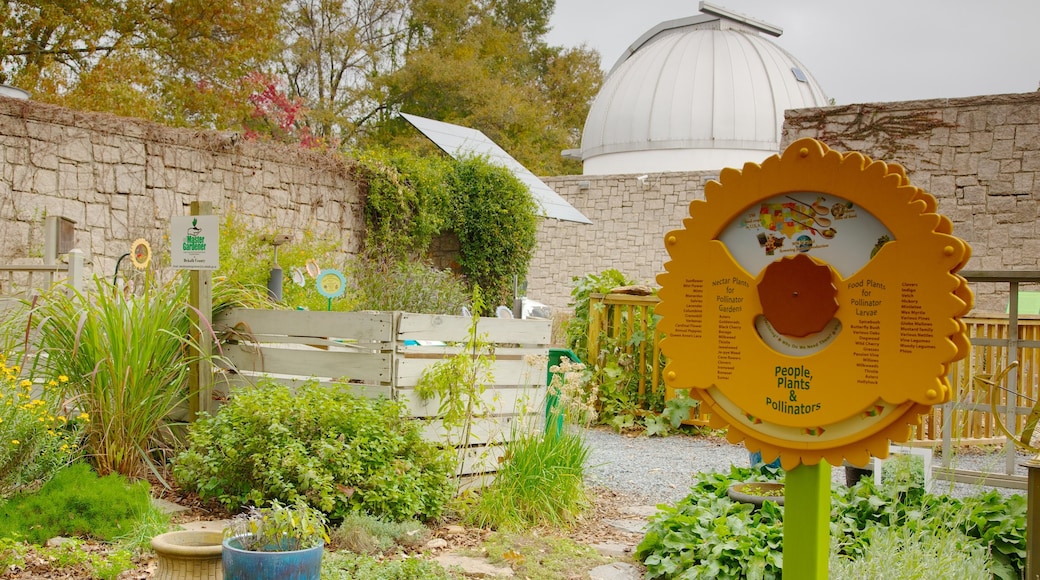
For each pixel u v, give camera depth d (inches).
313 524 129.6
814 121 453.4
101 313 213.9
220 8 826.2
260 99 909.2
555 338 586.2
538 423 228.4
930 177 433.4
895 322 104.2
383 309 465.4
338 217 528.1
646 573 167.0
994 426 302.4
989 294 432.1
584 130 1450.5
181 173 444.8
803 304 108.9
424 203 568.7
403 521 185.9
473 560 170.9
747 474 215.9
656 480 257.1
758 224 114.7
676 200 889.5
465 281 611.5
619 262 913.5
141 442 214.7
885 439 106.6
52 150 396.2
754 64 1358.3
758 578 153.1
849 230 108.2
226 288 242.8
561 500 204.4
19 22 740.0
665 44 1414.9
